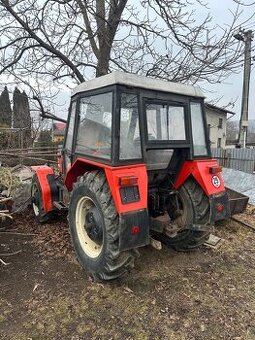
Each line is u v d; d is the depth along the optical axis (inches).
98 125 132.9
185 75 233.3
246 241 189.0
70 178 156.7
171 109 137.3
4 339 102.3
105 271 125.7
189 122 142.9
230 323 111.7
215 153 533.0
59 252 162.9
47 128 493.0
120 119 121.2
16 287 131.1
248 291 132.0
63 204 189.0
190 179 151.4
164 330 107.3
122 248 115.6
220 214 142.6
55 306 119.0
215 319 113.6
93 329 107.4
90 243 141.5
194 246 158.7
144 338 103.5
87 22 238.8
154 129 131.7
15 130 385.4
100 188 125.7
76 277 139.1
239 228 209.2
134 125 124.6
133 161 123.2
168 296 126.3
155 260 155.9
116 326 109.0
